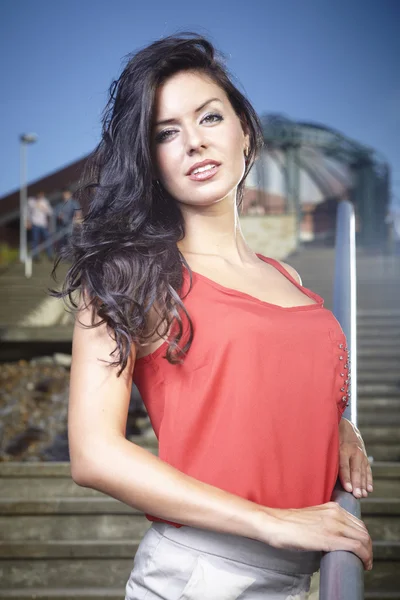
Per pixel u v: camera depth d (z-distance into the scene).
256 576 1.20
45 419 4.84
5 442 4.42
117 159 1.29
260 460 1.18
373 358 5.30
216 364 1.19
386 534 3.02
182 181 1.30
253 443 1.18
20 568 2.98
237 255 1.39
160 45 1.28
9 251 14.83
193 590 1.19
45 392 5.39
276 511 1.09
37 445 4.39
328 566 1.03
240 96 1.38
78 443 1.10
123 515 3.14
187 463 1.19
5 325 6.88
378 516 3.06
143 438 3.97
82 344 1.17
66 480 3.31
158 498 1.07
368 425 4.35
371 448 3.99
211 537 1.20
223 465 1.17
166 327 1.19
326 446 1.24
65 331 6.21
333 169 16.47
